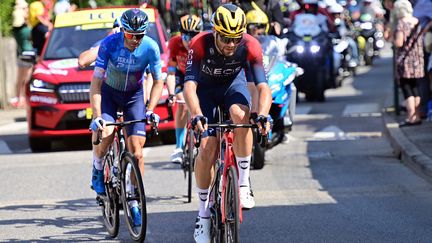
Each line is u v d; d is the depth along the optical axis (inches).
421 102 1029.2
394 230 544.4
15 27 1374.3
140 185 508.7
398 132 930.7
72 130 940.6
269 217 592.1
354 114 1195.9
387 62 2305.6
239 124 465.7
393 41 967.0
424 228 547.8
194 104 475.5
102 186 562.9
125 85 550.3
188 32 697.0
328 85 1393.9
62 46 999.6
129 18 518.3
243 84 502.0
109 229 551.5
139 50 538.6
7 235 560.4
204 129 454.3
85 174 793.6
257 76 489.1
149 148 943.7
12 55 1466.5
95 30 1015.6
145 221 506.6
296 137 997.8
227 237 457.7
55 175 793.6
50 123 938.7
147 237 541.6
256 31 826.8
